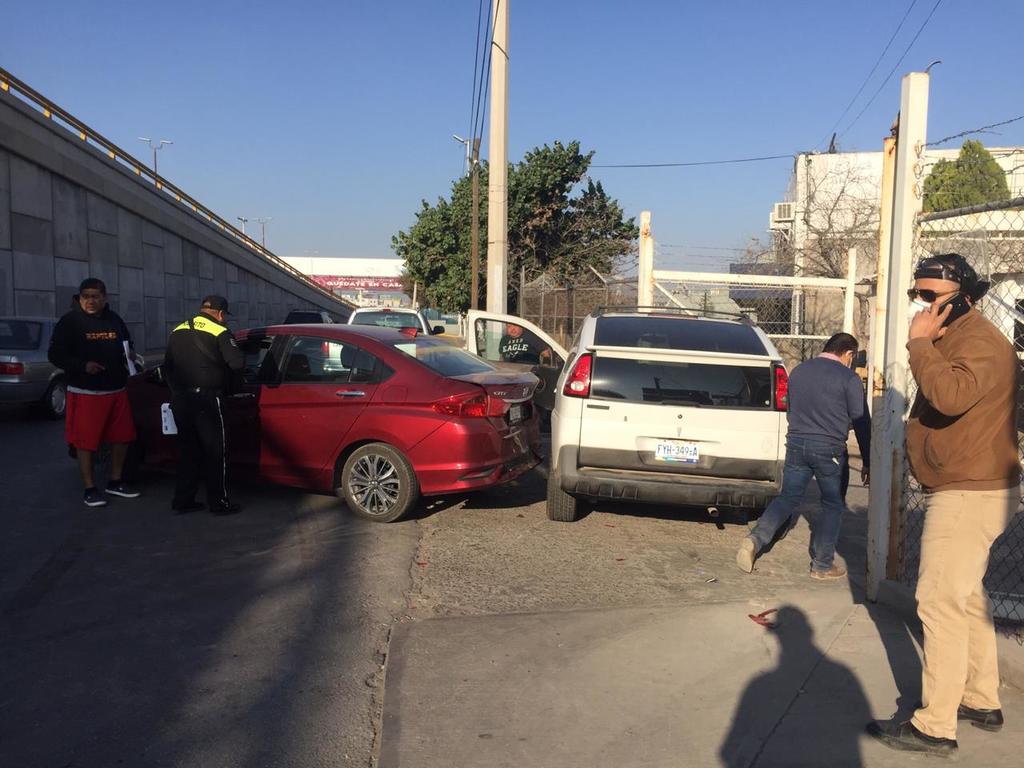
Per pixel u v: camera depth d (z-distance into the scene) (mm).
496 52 13094
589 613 4848
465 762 3297
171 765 3285
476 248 24234
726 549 6266
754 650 4344
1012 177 16391
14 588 5141
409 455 6523
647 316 7094
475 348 11758
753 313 16875
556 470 6418
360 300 86062
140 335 26719
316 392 6816
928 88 4691
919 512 6613
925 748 3342
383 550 5988
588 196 25312
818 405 5523
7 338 11594
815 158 24531
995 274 6941
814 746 3422
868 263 18594
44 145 19750
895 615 4840
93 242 23125
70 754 3350
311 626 4645
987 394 3221
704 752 3387
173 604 4930
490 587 5281
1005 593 4992
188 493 6848
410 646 4359
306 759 3348
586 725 3586
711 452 6090
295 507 7102
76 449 6930
